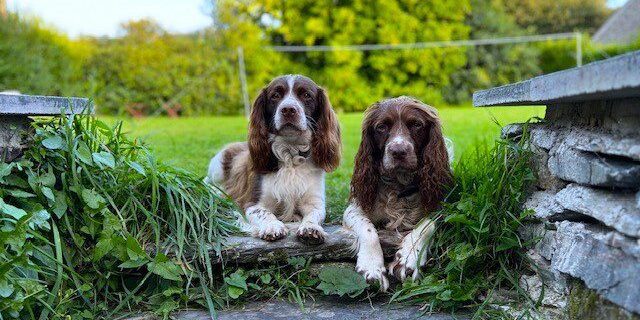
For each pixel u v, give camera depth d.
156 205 3.31
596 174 2.47
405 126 3.47
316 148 4.07
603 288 2.30
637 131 2.36
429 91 21.73
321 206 3.99
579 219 2.75
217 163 4.72
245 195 4.11
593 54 20.23
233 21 19.03
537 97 2.69
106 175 3.30
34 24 14.59
